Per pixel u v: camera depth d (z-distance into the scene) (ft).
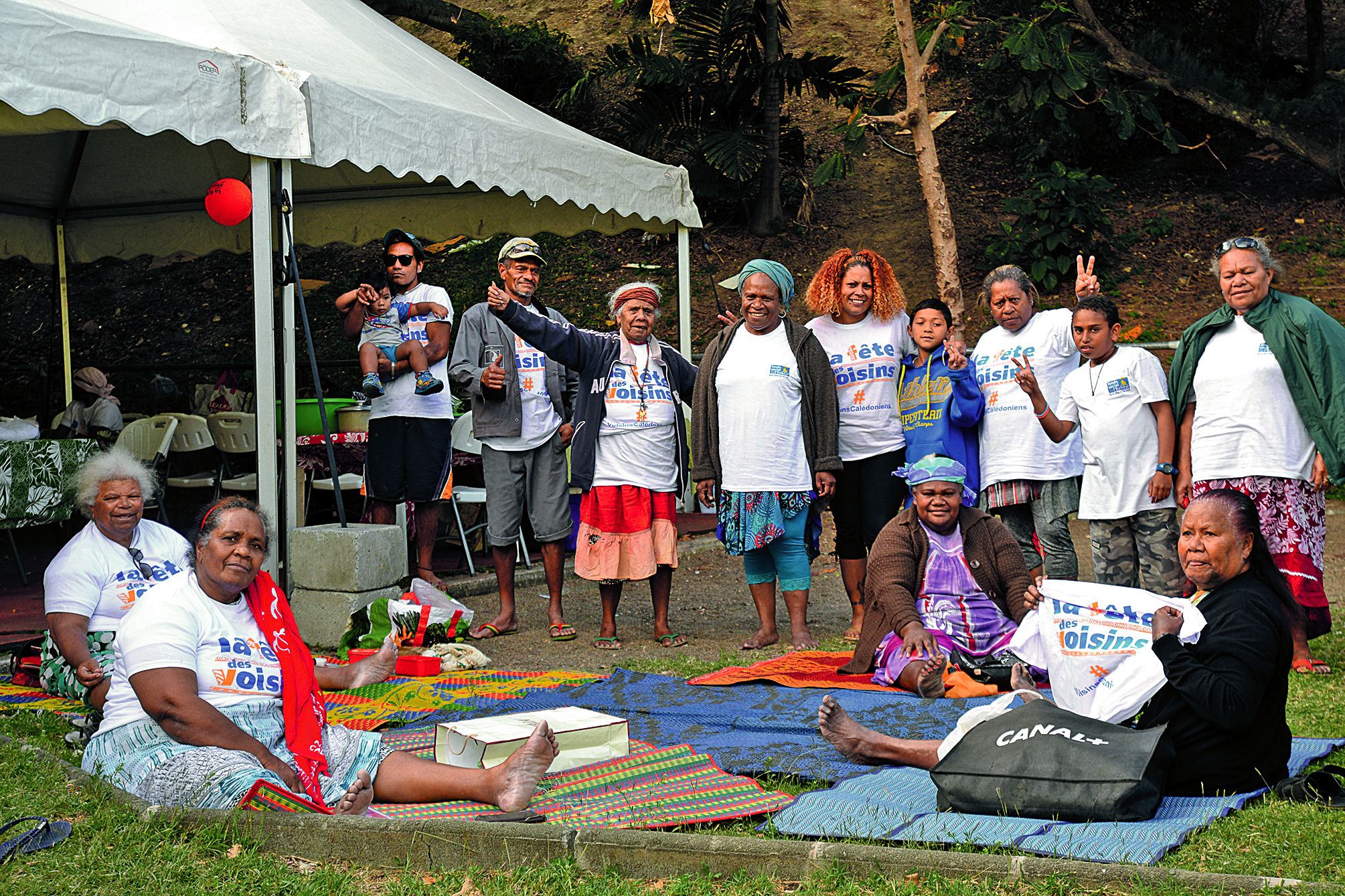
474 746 12.07
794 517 20.70
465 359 22.13
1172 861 9.40
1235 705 10.77
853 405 21.08
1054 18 52.49
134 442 29.19
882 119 43.83
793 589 20.81
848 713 15.14
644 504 20.93
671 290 57.41
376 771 11.50
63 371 36.76
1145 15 61.77
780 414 20.43
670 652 20.63
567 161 27.50
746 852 9.39
